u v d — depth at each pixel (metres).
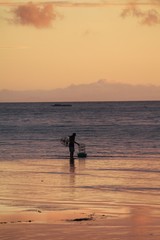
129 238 40.97
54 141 149.75
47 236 41.53
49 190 62.97
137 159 99.69
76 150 121.12
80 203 54.81
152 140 151.38
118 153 112.81
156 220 46.59
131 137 165.12
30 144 138.88
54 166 88.19
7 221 46.53
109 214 49.41
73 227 44.22
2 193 61.19
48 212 50.31
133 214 49.22
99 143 142.50
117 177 74.12
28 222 46.03
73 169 83.69
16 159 100.38
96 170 82.19
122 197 58.16
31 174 77.62
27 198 57.84
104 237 41.25
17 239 40.81
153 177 73.88
